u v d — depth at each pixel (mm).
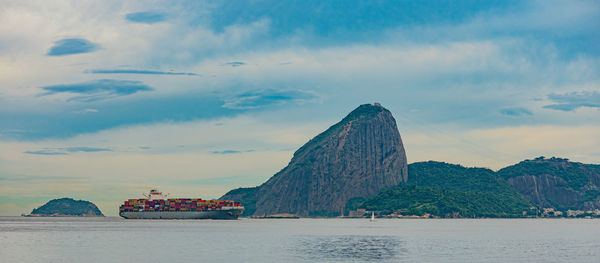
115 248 181375
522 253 168500
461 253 167750
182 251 172000
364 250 176625
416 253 167125
